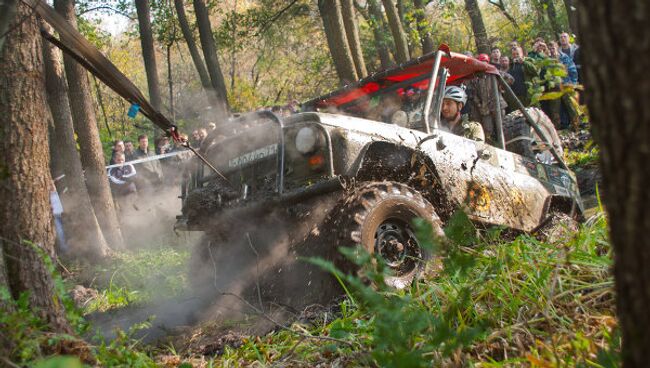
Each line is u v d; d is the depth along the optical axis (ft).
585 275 10.98
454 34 68.18
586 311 9.97
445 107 19.27
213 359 12.47
